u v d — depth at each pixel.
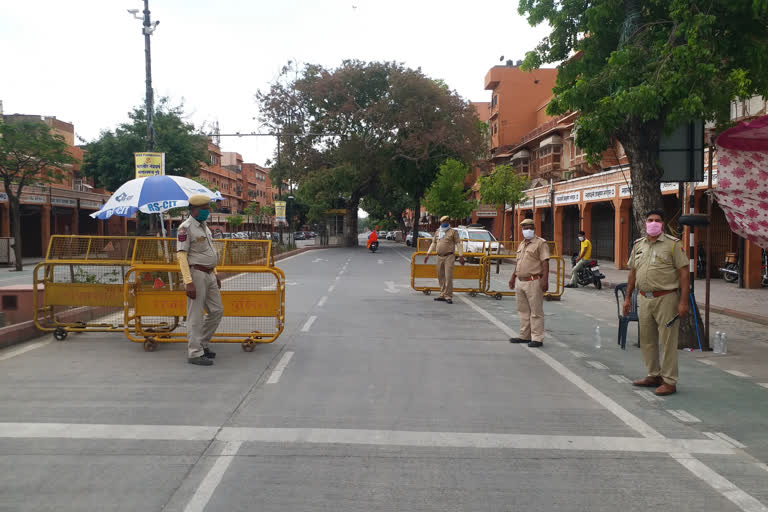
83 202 42.28
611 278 21.03
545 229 42.00
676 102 7.98
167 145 34.88
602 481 3.83
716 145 7.34
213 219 75.25
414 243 53.19
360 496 3.56
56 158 28.48
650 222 6.08
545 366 7.23
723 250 20.73
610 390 6.14
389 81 46.03
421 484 3.74
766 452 4.38
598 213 33.28
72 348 8.02
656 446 4.48
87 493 3.56
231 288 8.16
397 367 7.05
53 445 4.35
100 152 36.16
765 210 7.27
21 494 3.54
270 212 72.69
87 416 5.03
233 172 101.44
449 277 13.86
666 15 8.95
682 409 5.47
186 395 5.72
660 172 8.98
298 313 11.61
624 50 8.46
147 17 16.58
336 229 56.62
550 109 9.80
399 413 5.22
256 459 4.12
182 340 8.02
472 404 5.54
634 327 10.62
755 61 8.18
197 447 4.34
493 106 56.34
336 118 46.25
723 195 7.45
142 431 4.67
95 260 8.66
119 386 6.04
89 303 8.70
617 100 8.02
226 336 8.02
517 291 8.76
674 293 6.01
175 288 8.16
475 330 9.91
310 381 6.33
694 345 8.55
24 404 5.37
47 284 8.76
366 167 47.50
